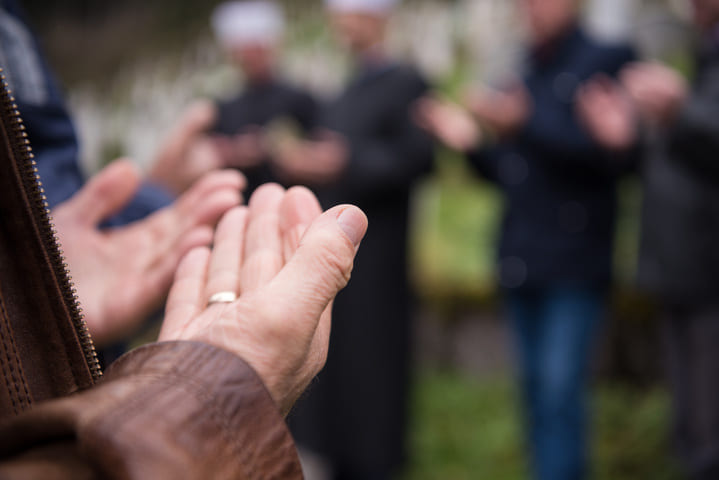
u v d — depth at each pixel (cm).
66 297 60
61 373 58
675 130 210
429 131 288
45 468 46
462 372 405
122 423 47
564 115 251
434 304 405
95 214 86
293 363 54
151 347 52
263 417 51
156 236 85
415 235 443
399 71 296
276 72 355
